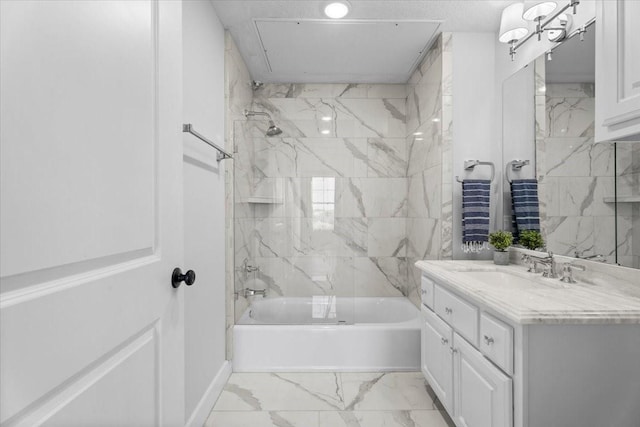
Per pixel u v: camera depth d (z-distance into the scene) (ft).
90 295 2.15
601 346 3.93
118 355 2.50
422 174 9.74
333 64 10.05
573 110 5.81
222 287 8.03
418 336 8.56
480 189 7.80
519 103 7.31
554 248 6.24
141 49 2.81
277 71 10.51
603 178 5.20
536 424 3.92
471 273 6.66
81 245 2.08
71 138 2.01
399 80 11.19
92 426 2.20
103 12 2.31
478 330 4.97
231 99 8.47
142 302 2.78
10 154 1.62
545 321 3.81
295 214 10.53
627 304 4.16
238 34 8.41
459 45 8.29
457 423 5.62
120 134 2.50
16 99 1.65
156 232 3.07
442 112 8.30
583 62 5.58
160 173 3.12
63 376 1.92
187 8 5.92
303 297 10.30
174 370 3.39
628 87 3.77
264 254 10.36
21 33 1.68
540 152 6.64
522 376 3.91
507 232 7.38
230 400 7.22
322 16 7.68
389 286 11.21
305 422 6.46
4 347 1.59
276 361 8.55
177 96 3.49
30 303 1.72
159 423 3.10
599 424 3.94
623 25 3.84
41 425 1.79
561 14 6.08
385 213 11.21
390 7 7.34
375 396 7.36
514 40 6.59
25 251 1.69
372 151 11.28
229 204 8.35
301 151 11.13
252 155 10.34
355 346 8.55
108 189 2.36
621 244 4.89
